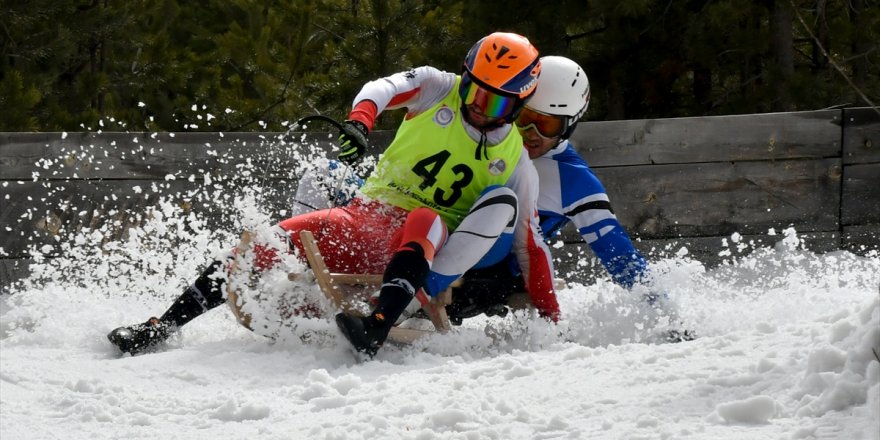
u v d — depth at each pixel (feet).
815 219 40.93
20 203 37.45
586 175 29.04
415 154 26.96
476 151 26.71
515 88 25.90
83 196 37.86
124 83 81.15
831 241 41.04
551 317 27.94
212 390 22.54
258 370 24.17
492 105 25.94
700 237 40.70
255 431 18.71
